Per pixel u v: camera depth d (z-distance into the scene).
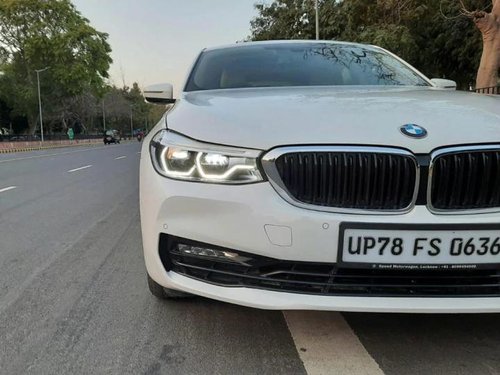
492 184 2.22
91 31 60.44
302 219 2.20
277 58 4.05
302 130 2.30
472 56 17.81
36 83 58.16
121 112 88.44
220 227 2.29
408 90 3.34
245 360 2.50
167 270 2.48
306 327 2.84
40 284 3.69
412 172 2.20
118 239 5.07
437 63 19.30
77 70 58.31
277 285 2.32
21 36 58.00
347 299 2.23
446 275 2.23
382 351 2.56
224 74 3.84
